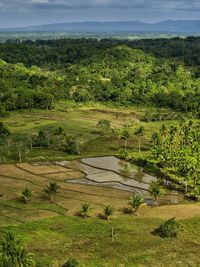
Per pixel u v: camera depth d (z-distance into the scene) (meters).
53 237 109.81
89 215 127.50
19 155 185.25
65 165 179.38
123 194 147.75
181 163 169.75
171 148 191.12
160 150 187.12
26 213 126.94
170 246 106.88
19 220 121.50
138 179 165.88
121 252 102.31
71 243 106.50
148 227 118.38
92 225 118.56
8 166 172.75
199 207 137.62
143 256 100.69
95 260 97.75
